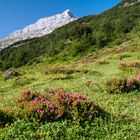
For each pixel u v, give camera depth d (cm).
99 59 5347
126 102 1889
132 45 6506
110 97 2036
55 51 13262
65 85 2758
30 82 3275
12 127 1244
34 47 17538
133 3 16662
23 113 1351
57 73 3872
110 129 1310
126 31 11981
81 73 3581
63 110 1365
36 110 1359
